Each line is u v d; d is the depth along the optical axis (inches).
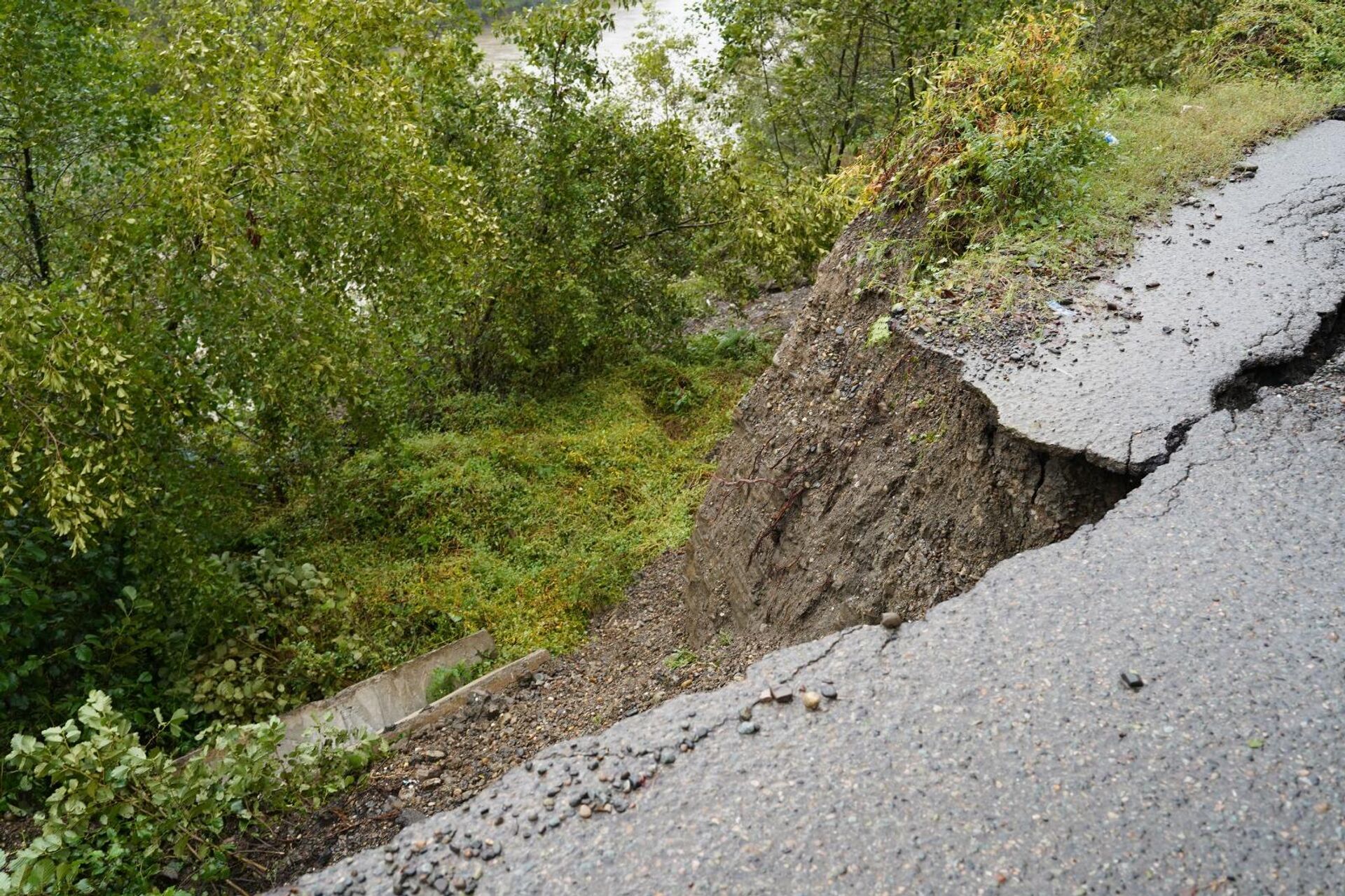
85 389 210.4
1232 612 118.6
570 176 436.1
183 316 257.8
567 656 271.6
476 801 105.7
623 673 244.2
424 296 350.0
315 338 277.4
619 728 113.9
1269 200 244.8
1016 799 98.0
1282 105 322.7
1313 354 178.5
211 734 230.1
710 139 551.8
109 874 155.5
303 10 266.4
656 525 344.5
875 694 113.3
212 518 270.2
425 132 328.8
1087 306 192.9
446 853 99.2
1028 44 252.1
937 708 110.1
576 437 409.1
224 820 179.5
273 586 286.4
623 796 103.8
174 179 247.3
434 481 359.3
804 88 511.8
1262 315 184.9
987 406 167.9
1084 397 162.7
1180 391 162.4
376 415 324.8
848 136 531.5
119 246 247.4
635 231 473.1
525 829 101.0
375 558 327.9
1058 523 152.1
